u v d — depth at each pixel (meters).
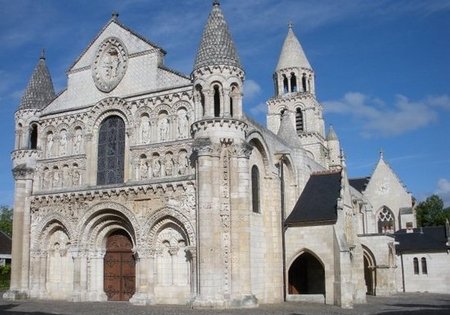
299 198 48.25
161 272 40.91
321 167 65.00
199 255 36.81
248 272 37.53
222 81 39.31
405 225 82.19
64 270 45.72
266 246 44.03
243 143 38.81
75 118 47.25
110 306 37.88
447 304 42.69
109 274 44.22
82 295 43.09
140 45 45.41
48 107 49.09
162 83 43.59
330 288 42.09
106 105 45.56
